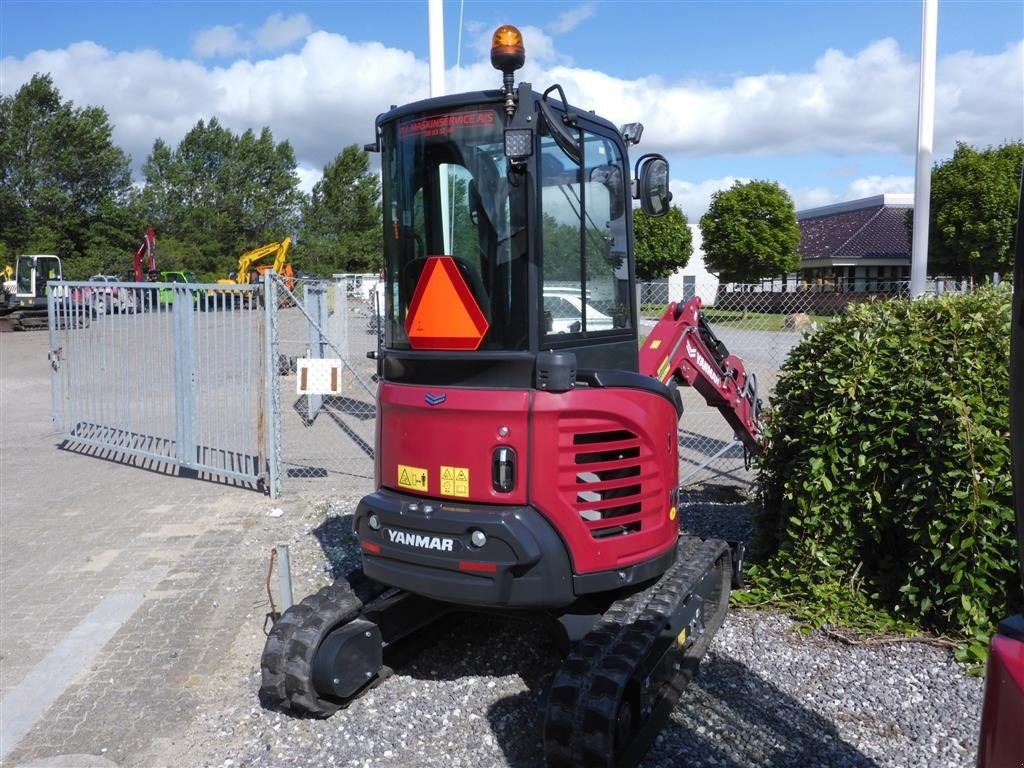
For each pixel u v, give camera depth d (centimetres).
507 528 371
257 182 7800
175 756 402
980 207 2808
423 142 402
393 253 423
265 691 418
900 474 495
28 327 3116
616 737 352
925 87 895
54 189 6122
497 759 388
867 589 530
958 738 395
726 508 773
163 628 544
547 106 376
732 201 3544
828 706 424
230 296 864
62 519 783
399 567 401
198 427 919
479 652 496
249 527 749
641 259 3900
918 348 495
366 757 393
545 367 373
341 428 1210
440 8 761
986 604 469
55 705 451
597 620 408
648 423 409
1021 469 169
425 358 399
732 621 523
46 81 6284
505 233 383
